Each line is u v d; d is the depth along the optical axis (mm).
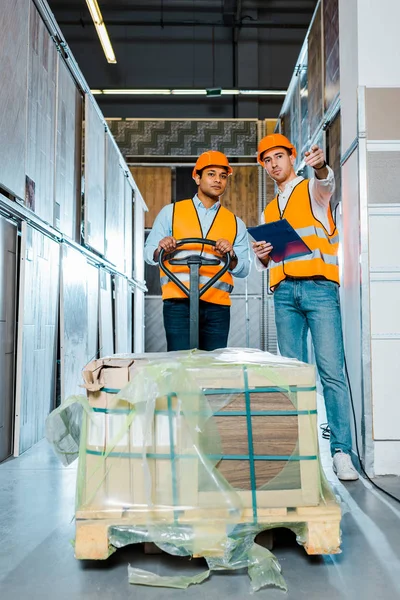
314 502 1550
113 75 11672
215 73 11719
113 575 1499
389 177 2729
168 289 2629
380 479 2498
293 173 2715
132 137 10609
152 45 11711
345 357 3068
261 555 1503
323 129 4414
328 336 2545
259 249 2531
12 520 1949
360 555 1623
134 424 1577
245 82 11500
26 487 2387
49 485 2416
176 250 2605
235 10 11375
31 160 3416
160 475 1541
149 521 1490
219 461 1559
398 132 2750
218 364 1602
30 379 3275
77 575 1503
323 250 2557
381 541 1730
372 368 2646
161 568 1542
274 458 1564
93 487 1565
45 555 1640
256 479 1554
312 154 2342
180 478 1530
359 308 2727
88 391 1635
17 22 3084
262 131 10641
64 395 3928
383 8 2812
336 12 3893
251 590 1406
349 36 2990
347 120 3039
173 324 2629
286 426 1579
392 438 2605
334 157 4051
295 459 1566
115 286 6391
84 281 4777
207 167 2619
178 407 1562
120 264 6766
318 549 1503
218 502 1516
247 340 9859
